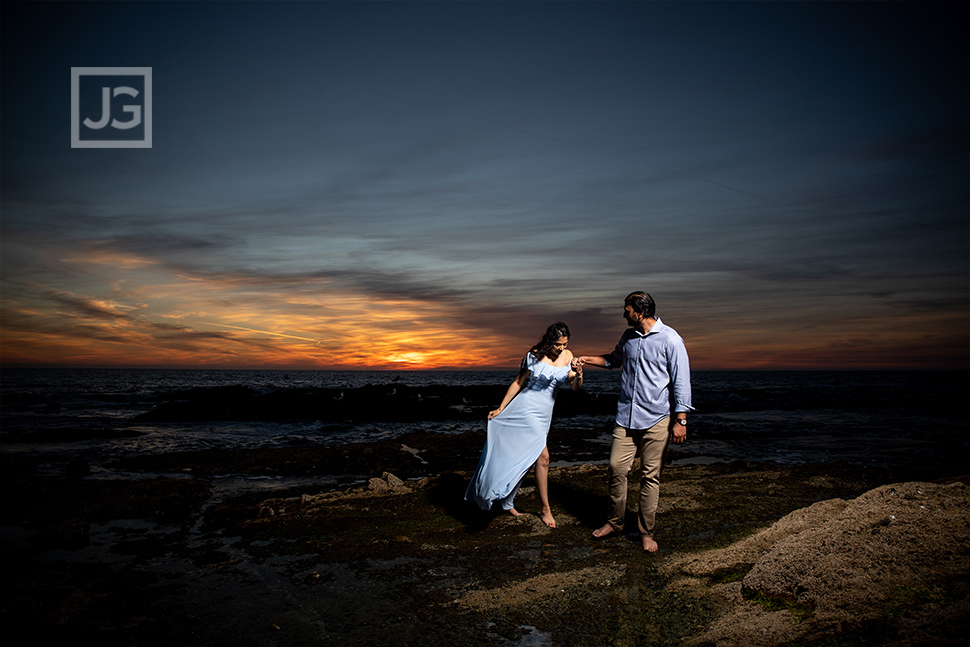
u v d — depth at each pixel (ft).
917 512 10.92
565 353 16.01
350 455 31.42
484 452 16.26
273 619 10.71
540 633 9.68
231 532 16.65
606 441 39.83
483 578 12.34
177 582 12.76
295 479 26.05
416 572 12.89
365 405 64.18
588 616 10.19
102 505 19.77
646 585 11.49
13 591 12.25
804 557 10.24
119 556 14.75
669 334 13.35
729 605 10.11
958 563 9.14
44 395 93.71
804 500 18.60
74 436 42.11
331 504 19.54
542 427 15.88
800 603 9.28
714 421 57.06
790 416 63.67
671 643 9.04
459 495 20.13
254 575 13.09
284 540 15.65
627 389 14.01
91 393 109.60
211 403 60.70
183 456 31.14
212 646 9.68
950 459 31.09
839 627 8.29
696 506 17.89
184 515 19.10
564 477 23.35
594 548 14.05
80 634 10.14
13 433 42.27
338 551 14.53
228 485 24.62
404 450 33.12
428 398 82.02
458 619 10.38
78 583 12.89
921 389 143.02
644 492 13.58
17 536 16.74
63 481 24.06
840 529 11.05
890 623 8.05
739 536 14.61
